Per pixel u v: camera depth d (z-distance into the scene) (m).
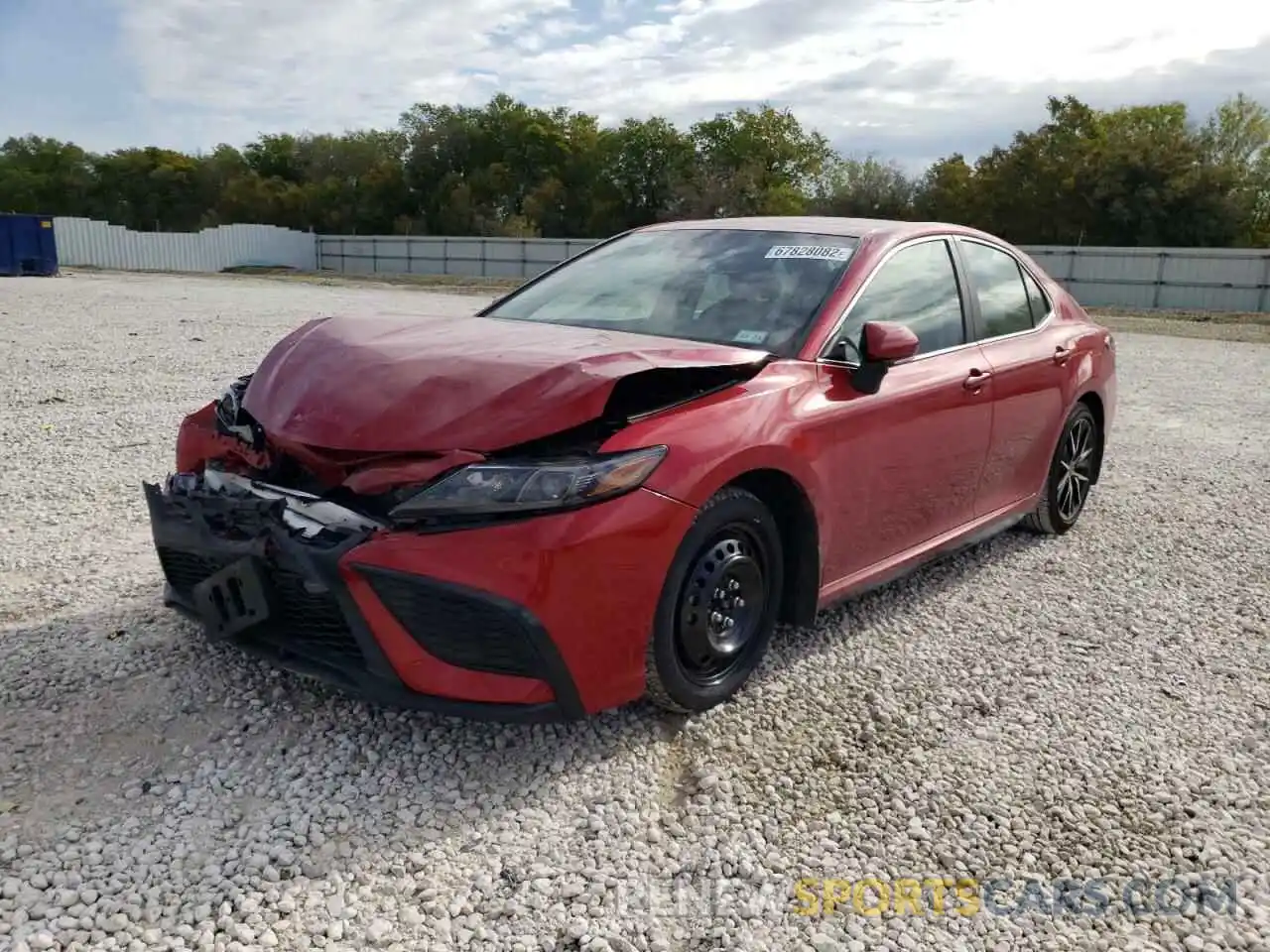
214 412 3.77
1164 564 5.32
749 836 2.84
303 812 2.81
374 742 3.17
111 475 6.23
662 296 4.12
